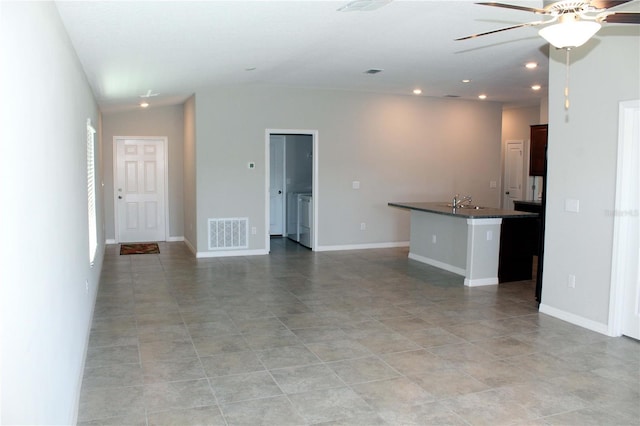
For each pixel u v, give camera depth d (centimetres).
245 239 812
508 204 1102
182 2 319
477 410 302
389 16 388
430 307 521
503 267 633
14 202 144
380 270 703
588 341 421
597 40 434
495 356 387
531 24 307
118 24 351
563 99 469
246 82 728
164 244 912
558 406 308
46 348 193
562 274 479
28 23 176
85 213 438
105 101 724
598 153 438
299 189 1041
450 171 921
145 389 326
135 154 919
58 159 255
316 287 603
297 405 306
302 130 824
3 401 126
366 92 852
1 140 130
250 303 532
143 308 511
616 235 425
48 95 226
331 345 409
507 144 1099
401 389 329
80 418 288
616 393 326
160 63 505
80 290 359
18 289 146
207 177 785
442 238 716
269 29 406
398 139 882
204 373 352
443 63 584
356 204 869
